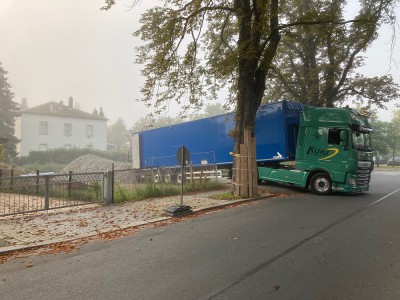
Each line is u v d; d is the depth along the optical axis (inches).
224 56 574.6
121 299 166.4
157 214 406.9
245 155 545.3
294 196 550.6
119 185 574.9
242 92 557.6
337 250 235.3
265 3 464.4
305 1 784.3
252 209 430.6
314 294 163.9
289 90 1043.9
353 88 952.3
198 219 375.9
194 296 166.1
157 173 682.2
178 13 526.9
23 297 173.2
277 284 177.2
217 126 794.2
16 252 263.0
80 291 178.5
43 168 1674.5
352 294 163.5
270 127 652.7
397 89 925.8
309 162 577.0
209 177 735.1
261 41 578.9
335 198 514.0
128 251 253.6
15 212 399.9
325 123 561.6
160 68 523.8
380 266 201.5
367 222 327.0
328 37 617.3
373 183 807.7
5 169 870.4
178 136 910.4
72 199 490.0
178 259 227.0
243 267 205.2
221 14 593.6
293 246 247.6
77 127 2375.7
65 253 255.3
